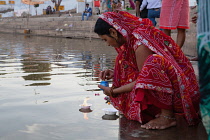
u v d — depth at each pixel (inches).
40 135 96.0
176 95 107.2
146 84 101.0
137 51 108.9
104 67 249.6
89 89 163.6
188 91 108.5
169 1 184.9
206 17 54.4
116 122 112.1
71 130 101.0
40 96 146.9
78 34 805.2
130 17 110.6
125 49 115.4
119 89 113.9
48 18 979.9
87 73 217.9
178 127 108.7
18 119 112.0
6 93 152.7
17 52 382.3
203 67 55.6
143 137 96.9
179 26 186.1
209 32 54.2
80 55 349.4
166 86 102.8
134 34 108.1
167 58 106.3
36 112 120.8
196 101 113.9
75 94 151.8
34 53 371.2
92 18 858.8
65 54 360.8
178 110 110.1
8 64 265.0
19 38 747.4
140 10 323.6
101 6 992.2
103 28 110.7
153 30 109.0
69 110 124.2
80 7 1166.3
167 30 194.5
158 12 305.7
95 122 110.3
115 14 110.1
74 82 183.2
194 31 327.9
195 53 300.4
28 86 170.4
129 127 106.8
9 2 1444.4
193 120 111.1
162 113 108.9
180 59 112.1
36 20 1032.8
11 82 181.3
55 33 890.1
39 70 231.1
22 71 225.3
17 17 1330.0
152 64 101.7
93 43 577.9
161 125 106.7
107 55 350.0
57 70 231.8
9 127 103.3
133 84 110.3
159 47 107.6
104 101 139.4
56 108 126.8
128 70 116.3
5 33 1043.3
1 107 127.6
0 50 407.8
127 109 116.4
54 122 109.0
